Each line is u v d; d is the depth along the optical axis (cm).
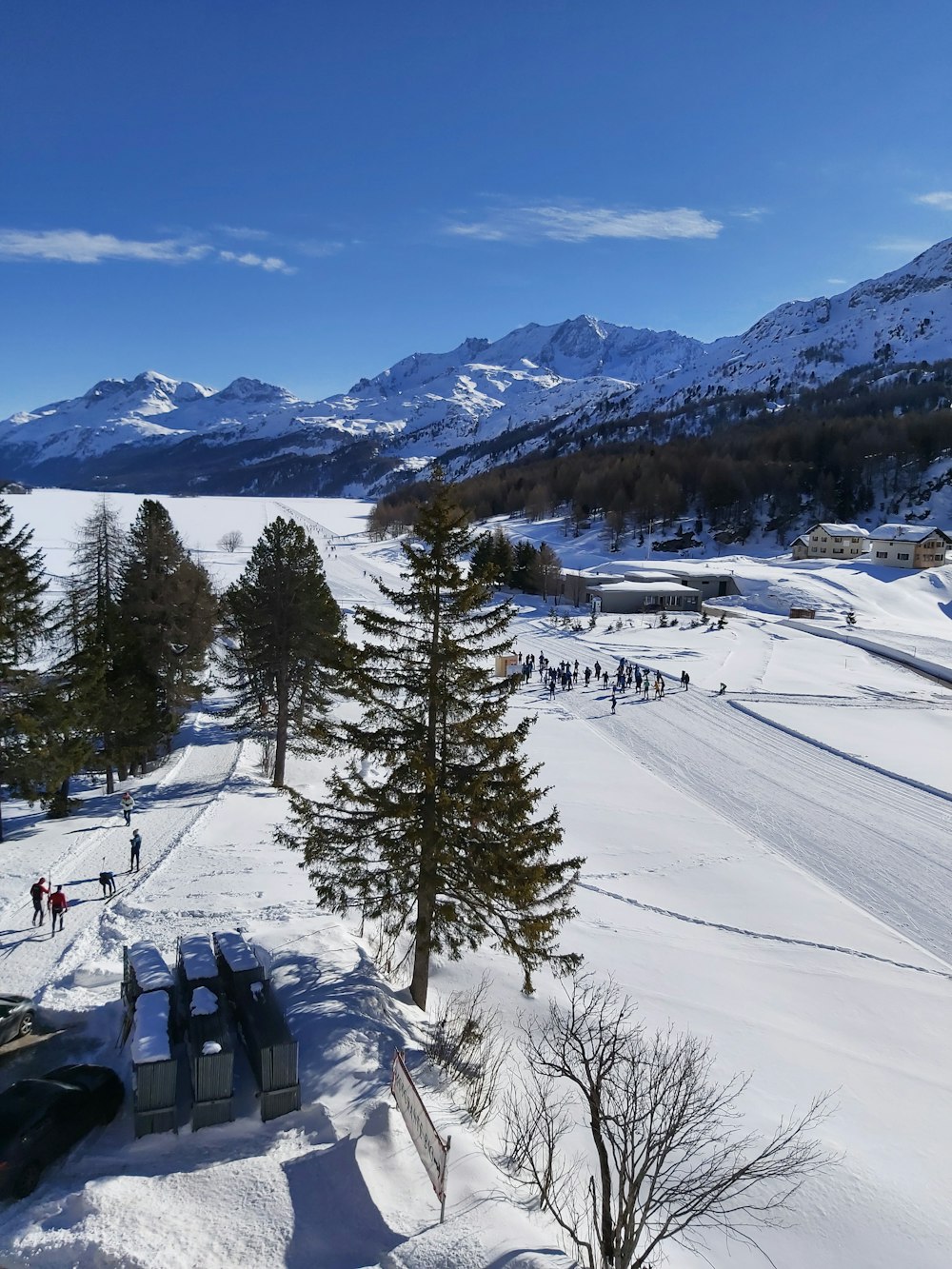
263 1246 1124
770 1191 1490
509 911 1991
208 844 3017
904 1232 1423
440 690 1802
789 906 3014
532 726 5491
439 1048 1684
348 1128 1369
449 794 1800
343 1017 1670
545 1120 1539
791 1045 2062
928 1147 1708
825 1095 1853
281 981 1880
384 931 2125
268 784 4041
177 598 4391
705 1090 1744
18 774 3038
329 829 1914
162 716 4284
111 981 1934
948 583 11000
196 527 19962
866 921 2958
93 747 3656
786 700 6069
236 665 4300
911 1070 2033
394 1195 1225
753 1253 1355
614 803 4088
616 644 7906
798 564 12006
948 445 16112
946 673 6756
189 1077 1536
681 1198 1373
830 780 4541
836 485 15288
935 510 14500
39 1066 1631
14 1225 1168
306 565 4078
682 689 6316
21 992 1898
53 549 12938
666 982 2328
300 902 2458
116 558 4469
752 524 14738
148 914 2336
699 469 16300
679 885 3145
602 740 5253
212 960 1725
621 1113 1327
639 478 16112
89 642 3697
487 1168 1288
